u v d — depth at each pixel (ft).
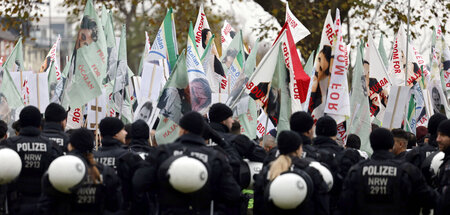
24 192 77.61
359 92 99.96
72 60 98.32
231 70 122.31
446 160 75.41
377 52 110.32
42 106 105.70
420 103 123.13
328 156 76.38
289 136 66.54
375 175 68.03
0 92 103.96
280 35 91.04
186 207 65.00
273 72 89.10
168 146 66.69
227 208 69.87
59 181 64.75
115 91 105.19
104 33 110.32
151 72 99.04
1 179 72.84
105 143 77.10
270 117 88.63
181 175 62.80
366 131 98.84
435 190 75.25
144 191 66.64
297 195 63.26
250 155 78.64
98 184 68.08
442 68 120.47
